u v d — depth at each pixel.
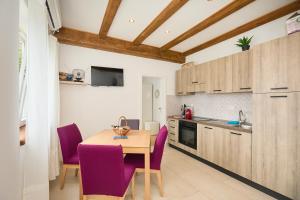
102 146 1.51
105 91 4.03
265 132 2.30
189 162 3.52
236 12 2.61
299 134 1.96
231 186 2.54
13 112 1.01
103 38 3.62
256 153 2.42
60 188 2.41
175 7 2.41
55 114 2.83
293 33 2.03
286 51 2.09
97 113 3.93
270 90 2.25
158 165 2.26
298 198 1.96
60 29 3.21
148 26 3.13
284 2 2.35
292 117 2.02
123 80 4.21
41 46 1.72
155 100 6.11
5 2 0.98
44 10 1.76
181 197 2.25
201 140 3.49
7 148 0.99
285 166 2.08
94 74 3.85
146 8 2.55
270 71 2.26
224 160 2.95
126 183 1.77
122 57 4.25
